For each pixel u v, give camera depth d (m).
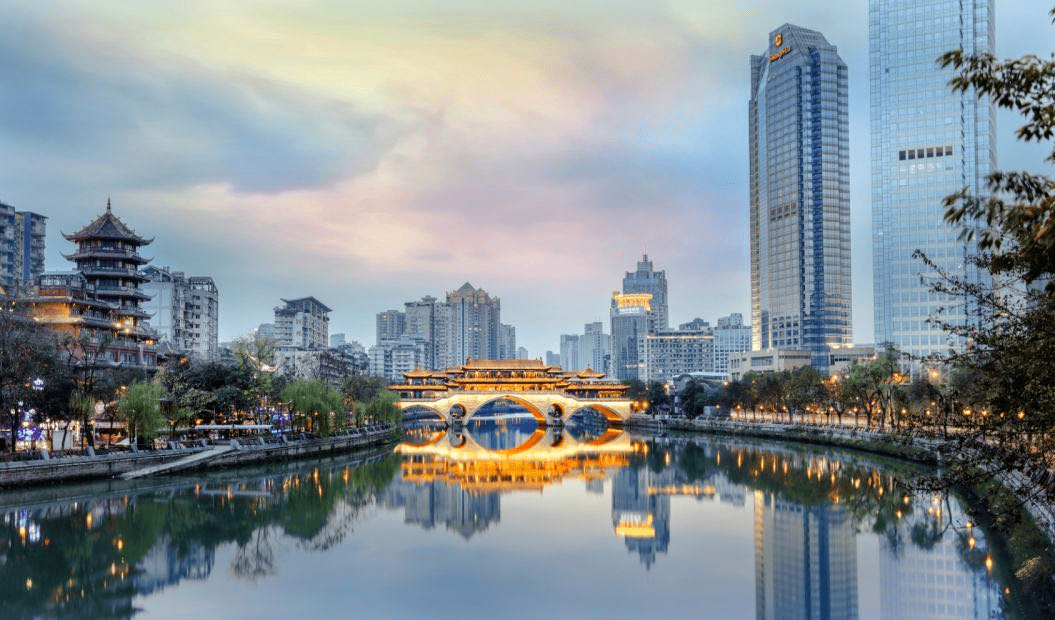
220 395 151.25
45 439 128.62
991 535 80.75
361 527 95.44
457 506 111.75
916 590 67.50
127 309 178.62
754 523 97.00
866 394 177.12
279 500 112.81
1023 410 37.03
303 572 74.19
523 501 116.75
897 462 144.12
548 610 63.31
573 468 160.50
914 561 77.00
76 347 138.25
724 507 109.06
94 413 128.75
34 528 89.44
